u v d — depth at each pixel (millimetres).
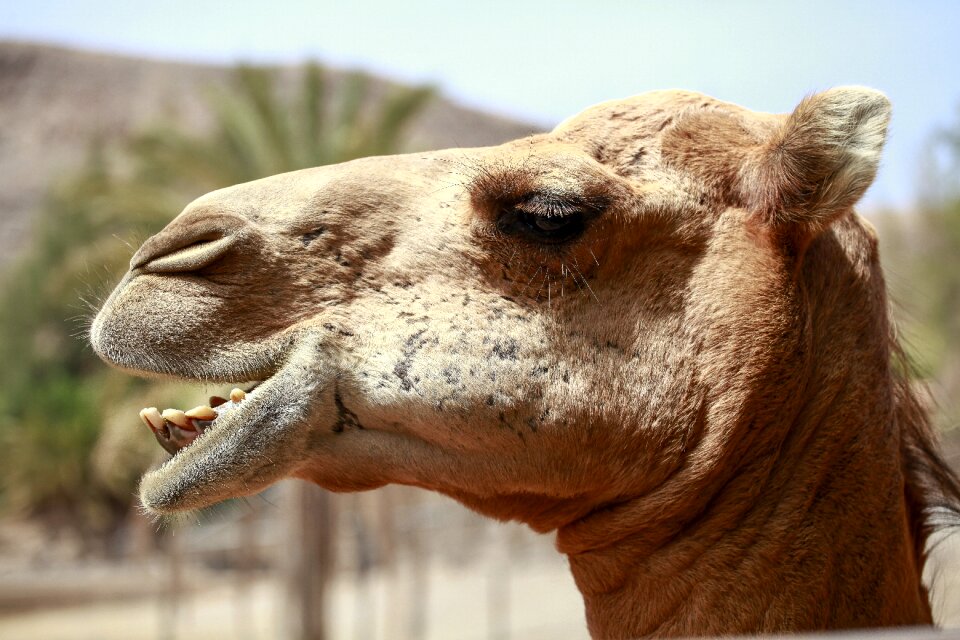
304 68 22516
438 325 3736
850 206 3707
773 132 3984
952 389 18875
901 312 4781
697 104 4023
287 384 3627
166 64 107812
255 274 3705
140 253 3756
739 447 3760
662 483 3807
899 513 3859
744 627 3703
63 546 42062
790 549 3729
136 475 26516
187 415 3688
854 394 3869
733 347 3746
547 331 3738
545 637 27562
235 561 35688
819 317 3900
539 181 3715
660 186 3812
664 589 3832
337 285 3779
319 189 3875
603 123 3984
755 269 3787
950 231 34625
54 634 29328
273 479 3621
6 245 82938
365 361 3721
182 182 22984
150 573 35906
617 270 3779
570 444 3734
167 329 3613
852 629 3729
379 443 3744
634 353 3762
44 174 92438
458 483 3791
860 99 3678
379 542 31984
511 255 3768
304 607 24750
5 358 46750
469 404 3678
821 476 3797
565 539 4066
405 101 22719
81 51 108000
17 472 42375
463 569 39906
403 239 3850
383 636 30094
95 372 46406
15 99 101750
